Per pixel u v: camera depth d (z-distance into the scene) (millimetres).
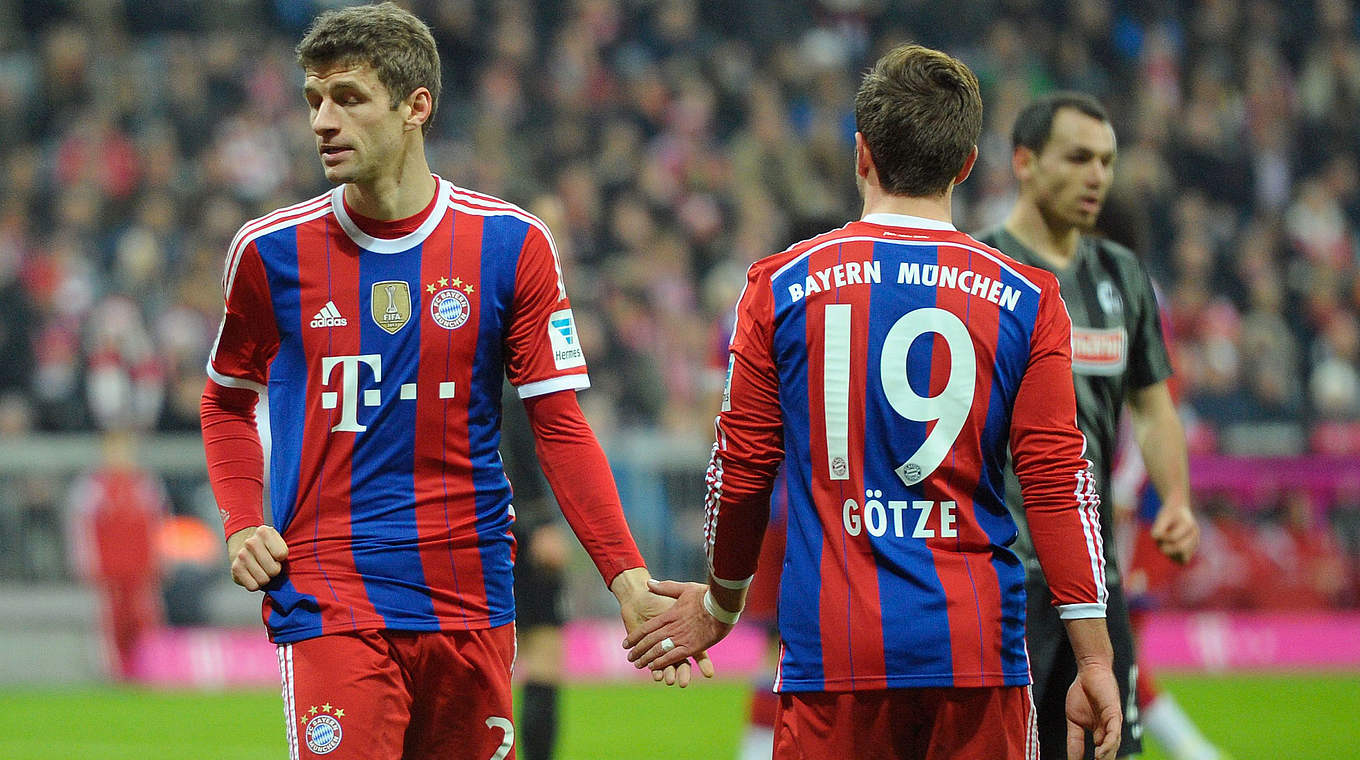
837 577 11547
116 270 47500
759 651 40625
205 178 51500
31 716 31875
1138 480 19609
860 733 11531
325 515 12469
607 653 39844
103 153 51844
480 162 53812
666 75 61781
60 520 39250
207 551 39969
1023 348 11633
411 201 12516
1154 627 41281
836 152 60531
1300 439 47250
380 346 12430
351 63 12047
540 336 12789
